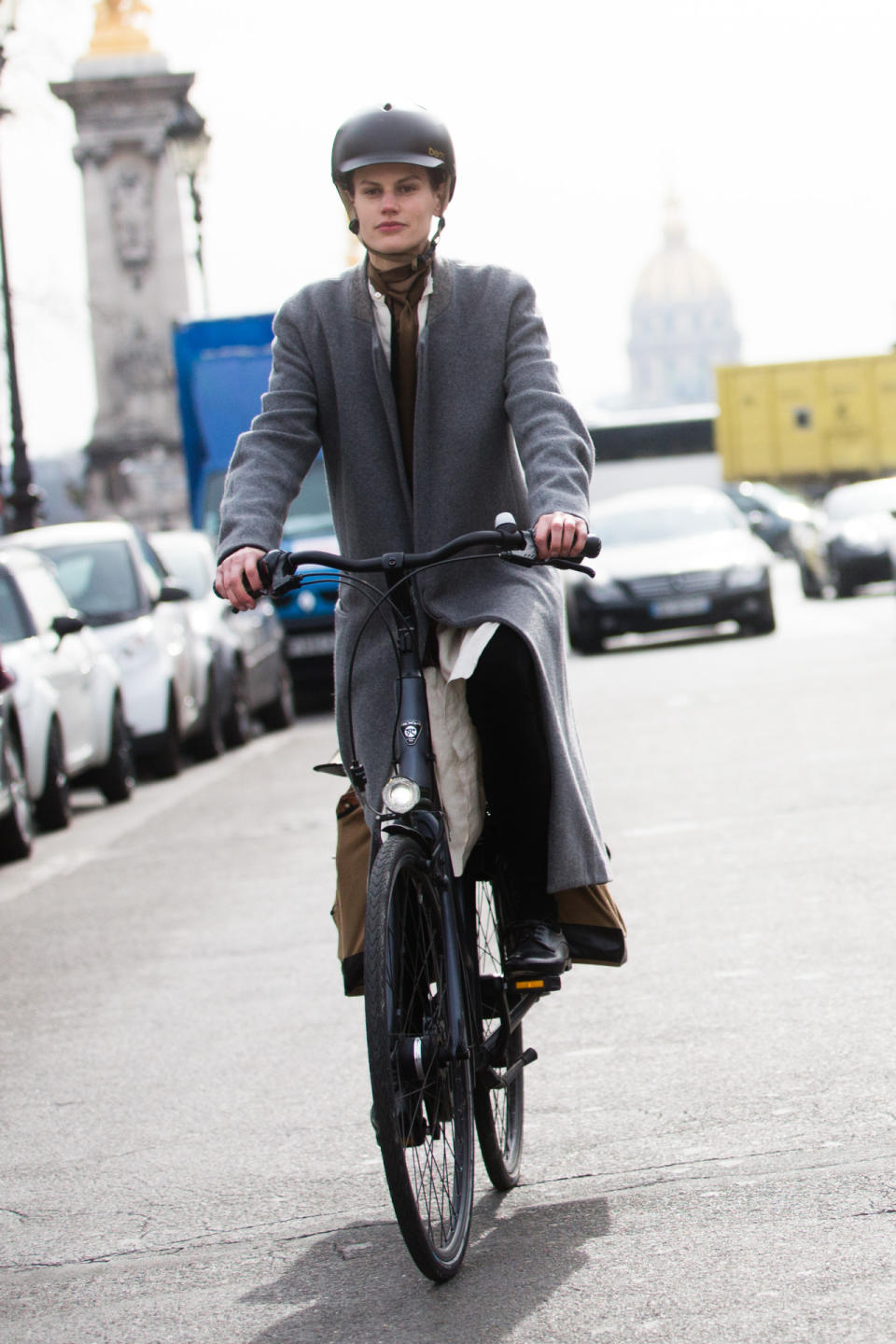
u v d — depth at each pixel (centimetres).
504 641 775
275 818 2341
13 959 1557
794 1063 1009
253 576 761
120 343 11400
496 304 806
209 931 1596
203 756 3303
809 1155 853
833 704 2827
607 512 4872
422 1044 730
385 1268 770
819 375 9119
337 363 806
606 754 2495
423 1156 734
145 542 3266
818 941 1304
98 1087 1115
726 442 9206
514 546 751
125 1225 860
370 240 795
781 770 2188
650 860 1691
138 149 11400
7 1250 843
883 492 5869
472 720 786
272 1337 707
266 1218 852
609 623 4534
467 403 802
